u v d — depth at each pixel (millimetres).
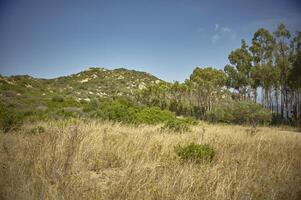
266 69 47594
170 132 11023
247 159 6273
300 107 42656
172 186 4398
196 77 57594
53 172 4703
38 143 6402
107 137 7859
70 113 17734
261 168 5805
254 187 4645
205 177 4906
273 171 5559
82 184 4391
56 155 5547
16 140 7000
